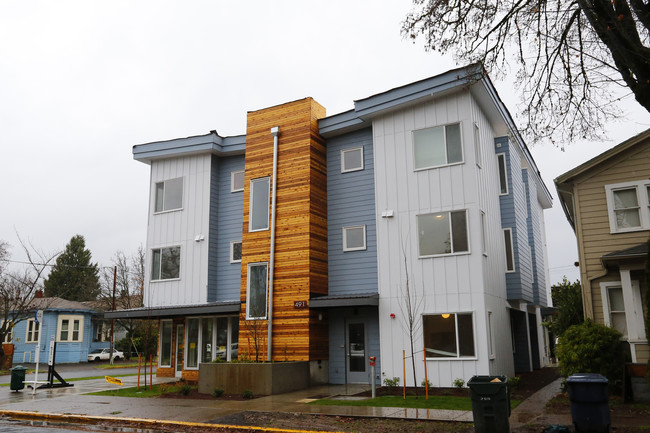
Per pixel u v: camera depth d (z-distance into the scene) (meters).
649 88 8.98
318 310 17.77
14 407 14.39
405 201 17.11
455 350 15.56
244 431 10.59
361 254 18.25
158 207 22.64
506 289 18.58
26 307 35.22
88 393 17.16
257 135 19.86
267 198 19.16
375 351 17.44
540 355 24.06
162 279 21.84
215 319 20.48
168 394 16.27
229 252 21.09
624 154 14.98
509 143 19.69
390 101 17.48
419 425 10.33
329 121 19.02
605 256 13.79
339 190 19.12
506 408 9.06
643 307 13.61
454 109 16.77
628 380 12.38
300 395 15.08
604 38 9.61
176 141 21.97
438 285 16.14
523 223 20.84
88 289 58.22
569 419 10.41
